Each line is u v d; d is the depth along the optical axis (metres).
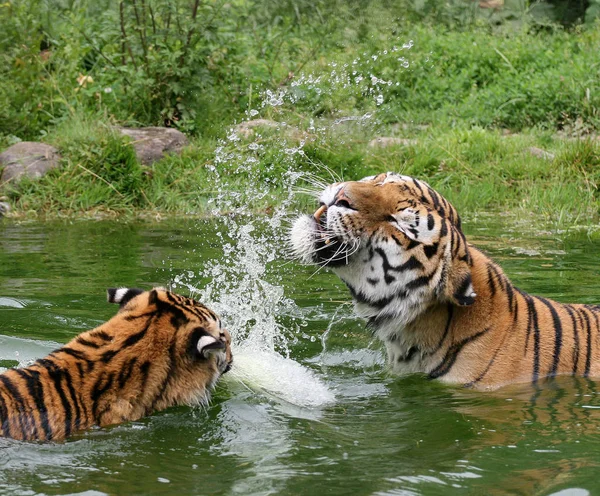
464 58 24.73
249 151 16.92
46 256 12.18
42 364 6.43
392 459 5.93
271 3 23.23
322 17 22.62
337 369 8.21
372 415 6.94
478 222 15.50
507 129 21.75
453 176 18.06
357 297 7.79
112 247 12.85
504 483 5.47
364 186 7.48
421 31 25.92
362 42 22.33
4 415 6.03
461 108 22.20
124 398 6.58
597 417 6.81
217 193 16.02
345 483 5.48
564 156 18.30
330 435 6.45
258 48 22.02
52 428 6.18
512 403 7.17
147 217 15.62
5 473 5.59
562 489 5.33
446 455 6.00
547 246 13.23
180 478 5.57
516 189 17.69
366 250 7.53
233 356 8.23
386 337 7.90
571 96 21.61
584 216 16.00
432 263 7.36
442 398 7.34
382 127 20.70
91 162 16.91
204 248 12.80
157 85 19.33
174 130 18.41
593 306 8.38
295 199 15.28
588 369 7.87
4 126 18.41
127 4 19.88
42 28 21.17
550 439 6.32
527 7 29.61
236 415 6.87
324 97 18.89
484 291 7.75
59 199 16.14
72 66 19.72
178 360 6.88
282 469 5.74
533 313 7.93
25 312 9.31
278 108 18.58
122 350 6.69
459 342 7.75
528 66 24.00
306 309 9.91
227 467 5.78
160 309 7.00
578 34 26.77
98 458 5.90
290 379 7.78
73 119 18.23
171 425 6.58
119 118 19.00
